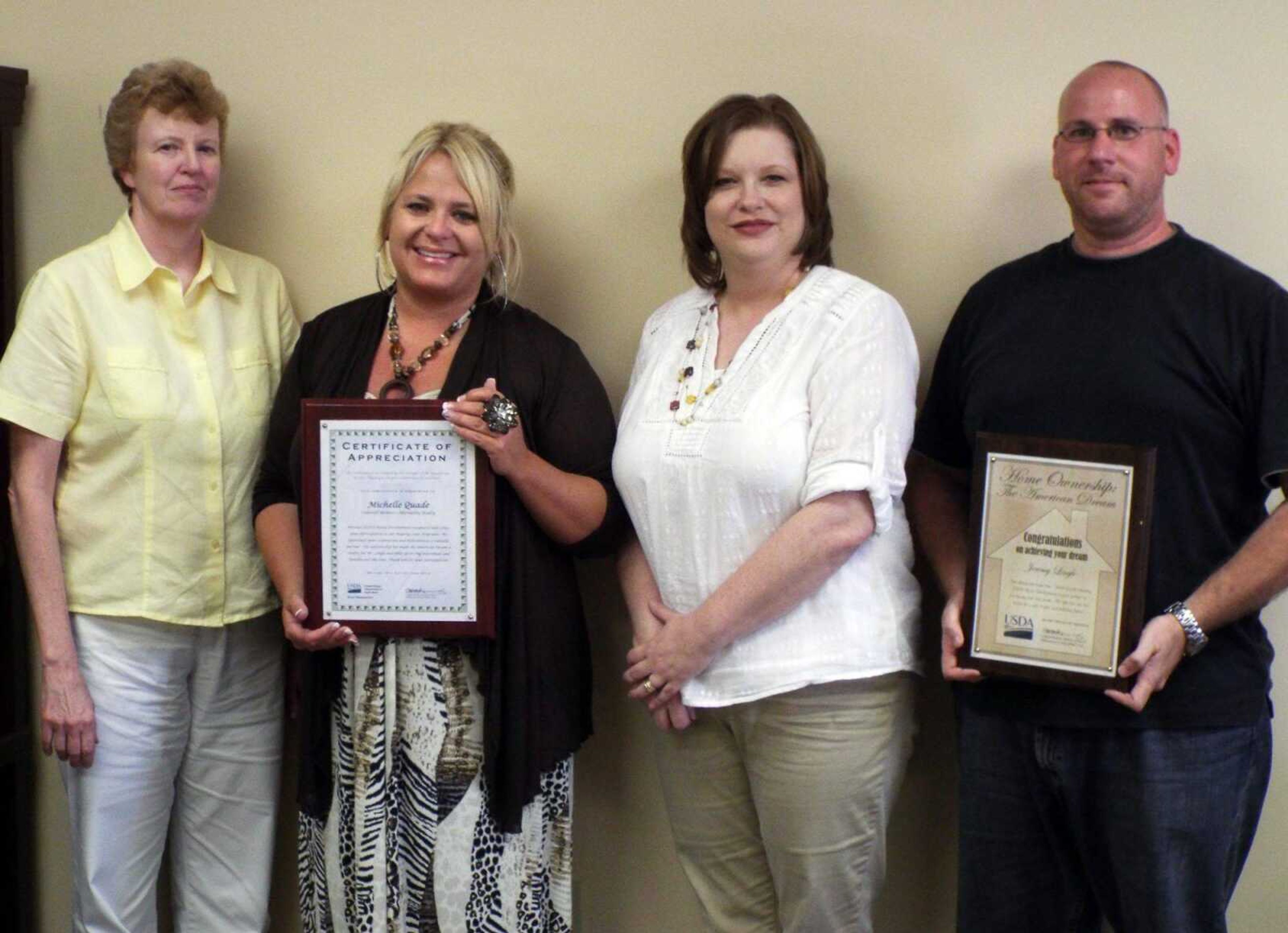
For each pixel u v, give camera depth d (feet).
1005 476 6.31
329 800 7.14
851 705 6.60
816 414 6.46
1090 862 6.56
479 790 6.89
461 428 6.56
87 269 7.31
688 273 7.75
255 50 8.28
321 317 7.43
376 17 8.10
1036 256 6.79
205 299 7.55
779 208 6.70
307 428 6.72
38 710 8.91
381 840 6.88
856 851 6.76
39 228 8.66
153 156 7.21
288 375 7.39
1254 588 6.06
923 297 7.56
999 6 7.30
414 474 6.72
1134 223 6.37
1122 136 6.26
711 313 7.04
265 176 8.34
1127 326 6.31
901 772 6.92
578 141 7.93
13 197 8.63
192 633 7.59
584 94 7.89
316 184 8.29
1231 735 6.25
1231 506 6.27
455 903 6.88
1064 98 6.48
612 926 8.41
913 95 7.46
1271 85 7.04
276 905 8.75
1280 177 7.09
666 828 8.23
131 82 7.25
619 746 8.25
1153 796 6.21
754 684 6.57
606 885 8.38
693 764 7.13
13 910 8.89
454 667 6.88
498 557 6.85
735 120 6.76
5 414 7.17
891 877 7.97
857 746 6.63
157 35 8.39
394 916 6.92
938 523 7.20
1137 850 6.28
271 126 8.30
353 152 8.22
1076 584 6.20
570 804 7.32
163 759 7.69
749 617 6.48
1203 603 6.12
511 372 7.02
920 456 7.27
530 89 7.96
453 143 6.95
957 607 6.64
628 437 6.91
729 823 7.18
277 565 7.11
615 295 7.98
